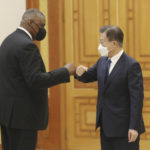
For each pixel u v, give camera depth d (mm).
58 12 7879
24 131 4453
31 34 4633
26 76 4242
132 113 4508
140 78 4668
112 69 4758
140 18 7719
